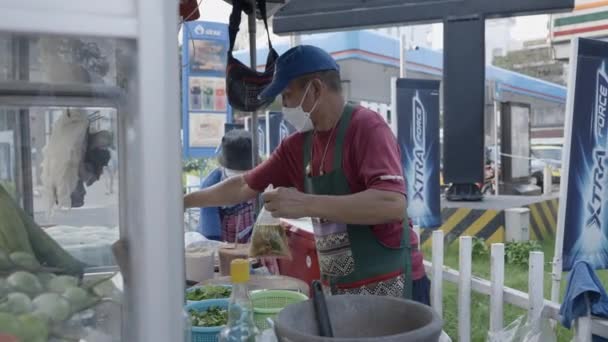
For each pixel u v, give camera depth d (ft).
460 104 17.06
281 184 6.43
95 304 2.31
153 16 1.96
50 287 2.34
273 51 7.27
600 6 25.86
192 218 13.26
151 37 1.97
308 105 5.30
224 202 6.70
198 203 6.80
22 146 2.56
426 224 15.39
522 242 18.12
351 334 3.48
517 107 29.32
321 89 5.26
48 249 2.46
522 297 7.45
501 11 11.44
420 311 3.22
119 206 2.27
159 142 2.00
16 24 1.84
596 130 7.76
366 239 5.31
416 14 10.82
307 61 5.25
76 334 2.26
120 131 2.22
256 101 7.03
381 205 4.68
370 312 3.50
